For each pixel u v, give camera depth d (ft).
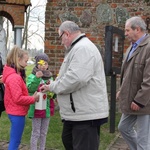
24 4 24.11
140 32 11.61
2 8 23.93
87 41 9.95
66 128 11.02
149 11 21.57
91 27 22.57
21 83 11.68
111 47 17.03
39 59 13.25
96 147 10.03
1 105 13.60
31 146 13.38
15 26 24.22
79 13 22.71
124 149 15.14
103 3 22.31
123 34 19.06
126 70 11.79
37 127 13.32
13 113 11.76
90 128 9.87
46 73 13.37
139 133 11.46
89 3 22.50
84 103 9.70
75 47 9.73
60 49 23.00
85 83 9.48
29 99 11.62
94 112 9.74
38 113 13.08
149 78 10.81
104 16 22.33
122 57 19.12
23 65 11.90
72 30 10.03
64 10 22.86
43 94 13.01
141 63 11.18
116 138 16.74
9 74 11.66
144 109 11.14
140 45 11.32
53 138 16.22
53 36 23.08
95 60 9.75
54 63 23.15
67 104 9.87
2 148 14.84
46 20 23.15
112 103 17.71
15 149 11.94
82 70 9.38
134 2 21.83
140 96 10.92
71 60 9.70
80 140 9.90
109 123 19.39
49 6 23.06
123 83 11.71
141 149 11.43
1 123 19.21
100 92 9.94
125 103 11.62
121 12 22.06
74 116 9.79
